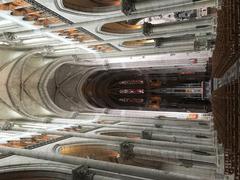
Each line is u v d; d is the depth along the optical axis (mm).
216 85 15852
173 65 20734
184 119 21234
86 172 9539
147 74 26984
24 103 21062
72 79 24875
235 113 8289
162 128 17922
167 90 26734
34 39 16594
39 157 11109
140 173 9453
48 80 22328
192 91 25406
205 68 21656
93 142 14570
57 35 15945
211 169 12523
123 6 12648
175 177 9078
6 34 15414
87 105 26391
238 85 8328
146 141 14141
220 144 12445
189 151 13055
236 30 8344
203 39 15625
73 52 19641
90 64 22750
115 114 24047
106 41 17016
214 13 13906
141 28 15570
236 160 7879
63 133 16312
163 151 13062
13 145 13000
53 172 9898
